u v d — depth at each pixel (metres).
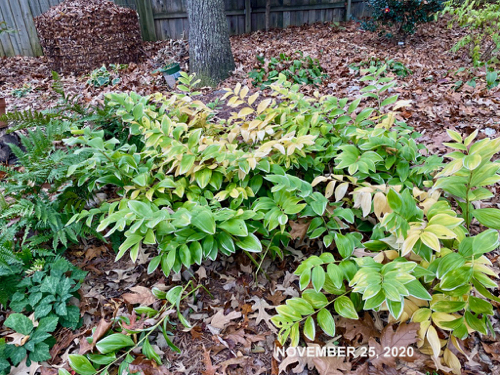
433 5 6.10
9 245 1.78
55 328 1.72
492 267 1.88
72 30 5.80
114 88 5.07
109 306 1.85
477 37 4.73
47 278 1.77
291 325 1.45
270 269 2.00
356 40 7.15
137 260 2.12
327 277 1.60
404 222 1.39
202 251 1.67
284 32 8.24
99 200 2.37
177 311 1.63
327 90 4.46
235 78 5.11
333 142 2.20
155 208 1.79
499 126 3.09
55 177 1.94
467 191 1.39
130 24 6.37
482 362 1.47
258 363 1.57
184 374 1.54
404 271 1.29
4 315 1.79
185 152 1.95
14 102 4.70
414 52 6.01
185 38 8.20
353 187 2.16
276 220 1.69
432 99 3.76
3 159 2.85
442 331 1.54
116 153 1.92
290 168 2.13
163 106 2.43
